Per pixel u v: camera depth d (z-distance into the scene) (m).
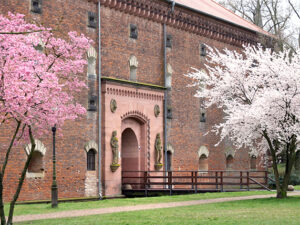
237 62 32.66
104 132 35.59
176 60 42.03
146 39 39.47
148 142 39.25
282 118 29.31
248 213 22.88
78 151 33.75
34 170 31.39
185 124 42.59
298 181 48.91
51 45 23.48
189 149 42.88
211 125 45.28
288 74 29.28
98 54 35.50
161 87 40.12
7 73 19.59
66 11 33.41
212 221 20.27
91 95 34.91
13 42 20.22
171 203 28.56
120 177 36.59
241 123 30.22
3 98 19.42
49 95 21.12
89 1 35.12
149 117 39.34
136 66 38.50
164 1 40.25
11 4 30.31
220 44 46.38
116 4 36.69
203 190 36.75
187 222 20.05
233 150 47.47
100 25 35.78
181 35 42.59
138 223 19.91
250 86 32.06
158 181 39.53
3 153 29.19
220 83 33.34
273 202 27.75
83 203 29.05
